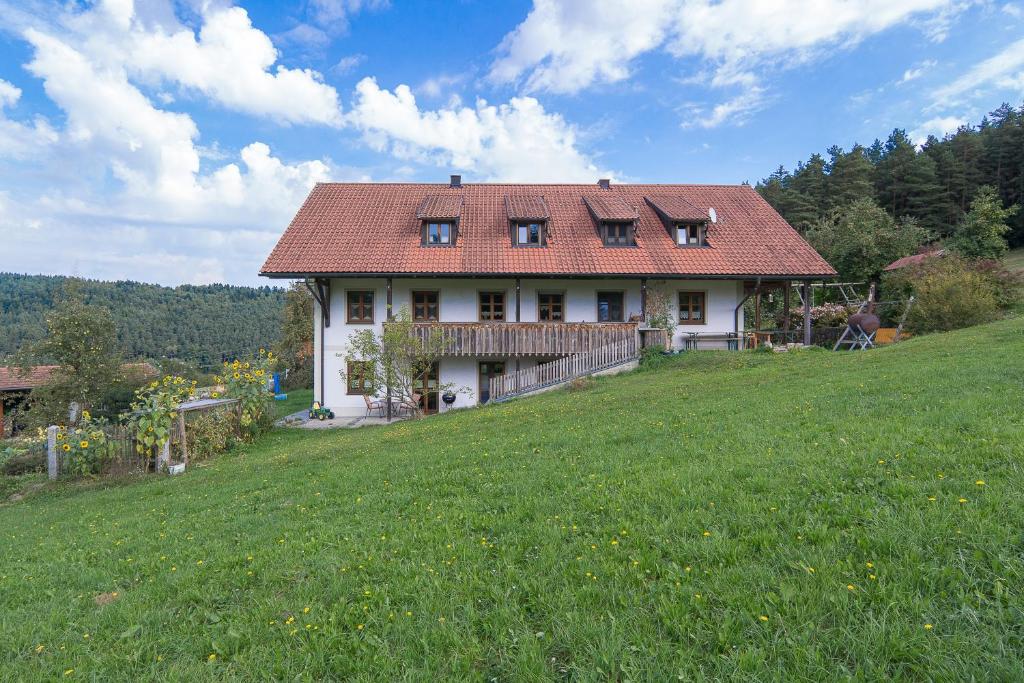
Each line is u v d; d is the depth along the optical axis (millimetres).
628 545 3867
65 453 12070
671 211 21984
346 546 4602
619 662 2586
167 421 11953
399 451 9602
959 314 17516
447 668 2736
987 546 3096
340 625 3309
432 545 4367
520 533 4418
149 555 5285
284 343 41062
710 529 3916
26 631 3707
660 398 11578
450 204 21812
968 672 2225
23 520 8352
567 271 19609
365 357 18547
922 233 31703
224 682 2883
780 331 21141
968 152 57625
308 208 22828
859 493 4191
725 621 2740
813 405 8133
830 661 2416
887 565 3043
